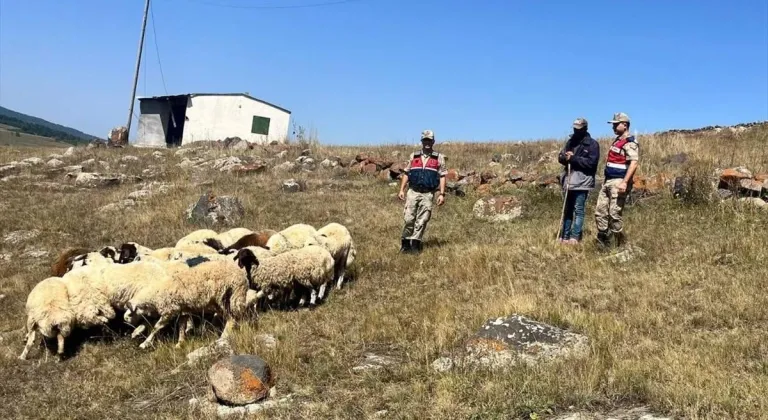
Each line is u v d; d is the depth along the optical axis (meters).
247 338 6.17
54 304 6.71
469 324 6.27
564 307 6.48
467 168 17.88
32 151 25.52
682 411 4.14
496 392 4.61
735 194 10.84
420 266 9.17
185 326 6.88
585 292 7.22
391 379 5.19
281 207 13.99
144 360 6.28
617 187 8.83
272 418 4.64
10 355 6.74
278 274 7.55
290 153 21.33
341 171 18.44
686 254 8.45
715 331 5.84
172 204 14.18
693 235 9.39
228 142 24.70
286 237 8.84
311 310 7.59
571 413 4.31
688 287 7.20
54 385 6.00
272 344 6.07
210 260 7.14
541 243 9.66
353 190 16.17
